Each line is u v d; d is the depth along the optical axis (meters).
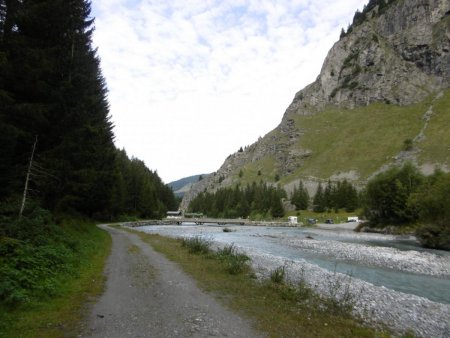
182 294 12.52
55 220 22.78
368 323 11.38
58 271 13.41
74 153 22.88
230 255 22.86
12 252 12.45
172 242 34.03
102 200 47.31
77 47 23.81
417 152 195.00
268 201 166.50
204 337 8.30
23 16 17.97
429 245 45.75
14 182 17.59
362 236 66.44
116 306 10.56
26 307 9.33
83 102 23.61
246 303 11.73
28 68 17.48
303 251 37.62
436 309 14.78
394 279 22.91
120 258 21.23
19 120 17.88
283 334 8.91
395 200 75.38
